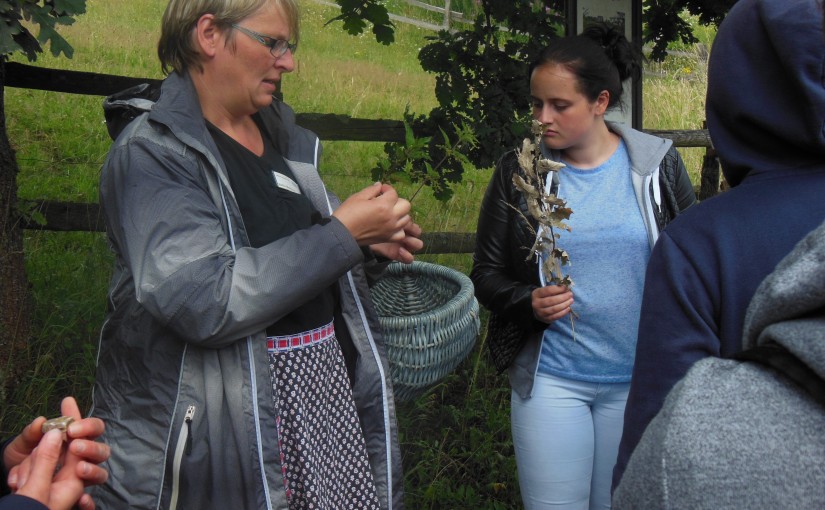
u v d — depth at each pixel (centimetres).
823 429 87
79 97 685
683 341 121
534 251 219
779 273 94
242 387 174
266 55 181
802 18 113
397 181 202
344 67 916
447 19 1170
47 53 713
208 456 172
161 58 188
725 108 125
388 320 237
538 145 215
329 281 174
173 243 167
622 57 271
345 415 196
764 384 92
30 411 318
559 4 466
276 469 175
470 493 319
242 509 175
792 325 90
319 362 191
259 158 195
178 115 177
